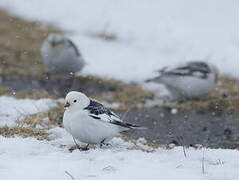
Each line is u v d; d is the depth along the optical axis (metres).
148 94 16.70
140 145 10.09
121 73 19.17
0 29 23.25
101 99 15.54
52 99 14.30
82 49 21.86
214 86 16.30
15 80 17.59
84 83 17.89
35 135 10.08
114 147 9.71
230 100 15.64
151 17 26.08
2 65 19.08
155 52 22.11
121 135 10.90
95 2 28.11
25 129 10.30
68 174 7.72
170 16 26.14
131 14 26.47
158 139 11.97
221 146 11.69
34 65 19.48
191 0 28.75
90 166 8.24
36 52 21.00
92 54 21.30
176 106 15.19
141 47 22.75
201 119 14.09
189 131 12.88
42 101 13.33
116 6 27.59
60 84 17.64
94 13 26.48
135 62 20.50
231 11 27.31
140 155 9.00
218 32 24.20
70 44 17.98
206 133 12.75
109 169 8.12
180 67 15.92
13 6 26.69
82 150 9.36
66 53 17.70
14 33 23.09
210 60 20.83
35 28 24.22
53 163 8.30
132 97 16.22
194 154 9.46
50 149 9.23
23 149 9.02
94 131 9.14
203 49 22.05
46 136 10.09
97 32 24.39
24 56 20.31
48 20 25.58
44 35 23.33
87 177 7.77
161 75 16.02
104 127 9.18
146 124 13.37
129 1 28.44
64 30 24.53
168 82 15.95
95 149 9.20
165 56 21.53
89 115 9.09
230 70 20.02
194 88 15.82
